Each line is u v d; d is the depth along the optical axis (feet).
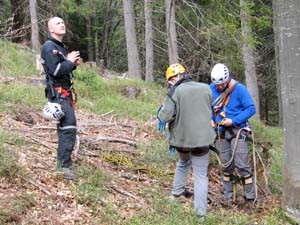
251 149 23.56
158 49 71.26
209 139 17.88
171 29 46.50
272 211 20.71
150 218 17.44
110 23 99.04
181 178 19.35
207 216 18.35
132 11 63.16
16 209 15.84
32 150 21.76
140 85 49.90
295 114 19.74
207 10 40.57
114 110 34.96
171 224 17.20
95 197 18.07
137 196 19.56
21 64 47.37
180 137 17.90
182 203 19.83
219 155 21.20
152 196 19.76
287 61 19.62
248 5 36.70
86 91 40.42
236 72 52.42
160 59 71.97
